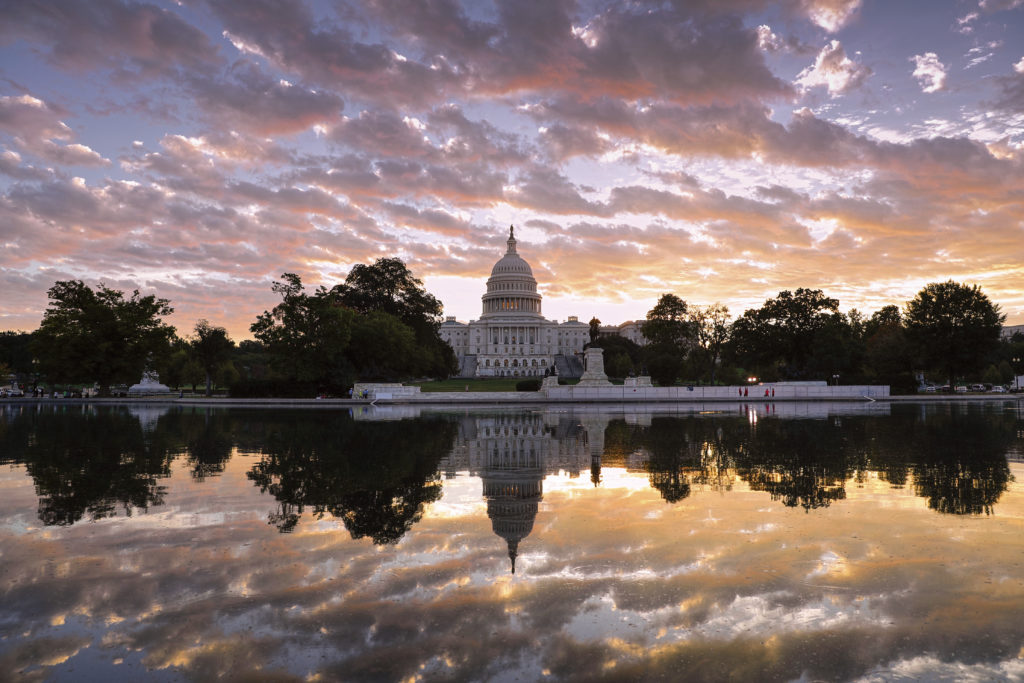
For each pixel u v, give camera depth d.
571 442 27.30
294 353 75.88
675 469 19.33
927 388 103.19
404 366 88.12
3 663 6.81
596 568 9.89
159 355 82.62
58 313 77.31
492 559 10.36
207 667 6.75
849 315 126.94
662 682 6.40
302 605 8.44
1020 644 7.27
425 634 7.54
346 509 14.03
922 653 7.07
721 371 123.44
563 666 6.75
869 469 19.05
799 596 8.71
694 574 9.60
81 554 10.67
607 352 145.50
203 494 15.71
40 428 35.69
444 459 21.95
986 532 11.83
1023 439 27.33
